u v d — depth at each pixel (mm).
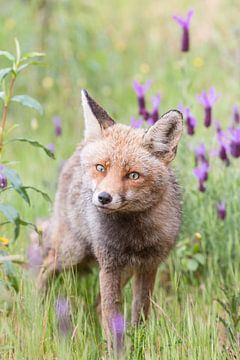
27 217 11891
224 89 18219
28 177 14359
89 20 20062
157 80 19438
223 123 15742
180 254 11266
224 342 9641
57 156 14906
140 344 8805
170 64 20359
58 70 18719
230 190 11711
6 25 18828
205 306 10430
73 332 8875
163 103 17844
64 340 8633
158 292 10664
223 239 11469
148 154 8820
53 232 10797
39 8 19438
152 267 9547
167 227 9320
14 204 12484
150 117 11820
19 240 11297
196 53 20391
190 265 11172
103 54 19359
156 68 20453
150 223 9164
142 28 23078
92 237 9547
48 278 10711
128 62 21078
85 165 9016
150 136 8859
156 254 9453
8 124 17141
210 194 11703
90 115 9219
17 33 18719
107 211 8570
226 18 21078
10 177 8336
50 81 18203
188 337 8984
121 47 21203
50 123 17656
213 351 8836
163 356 8578
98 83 18953
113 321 8836
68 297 9562
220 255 11500
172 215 9398
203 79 19016
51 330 9461
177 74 18219
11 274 8328
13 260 8688
